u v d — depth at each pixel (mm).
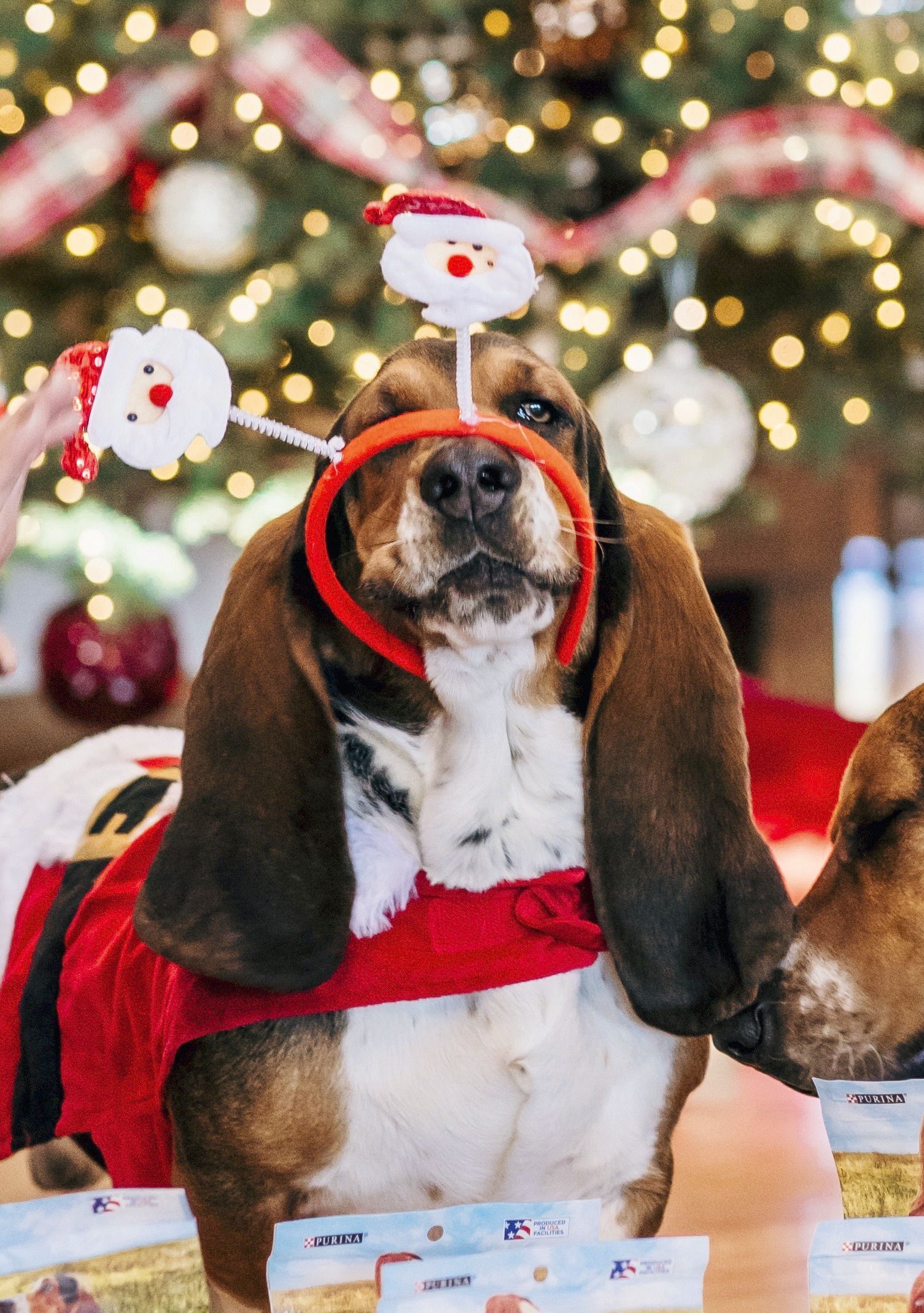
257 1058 1393
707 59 3898
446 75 3926
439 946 1383
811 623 5957
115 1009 1530
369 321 3889
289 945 1361
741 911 1435
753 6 3688
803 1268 1786
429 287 1259
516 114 3879
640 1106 1469
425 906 1411
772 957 1413
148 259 4023
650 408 3377
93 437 1220
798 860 2852
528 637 1392
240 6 3500
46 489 3930
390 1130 1401
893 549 7211
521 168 3852
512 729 1443
